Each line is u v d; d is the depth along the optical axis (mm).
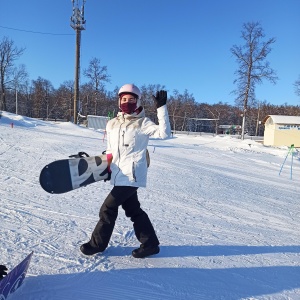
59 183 2799
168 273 2777
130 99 2875
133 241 3404
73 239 3326
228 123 89062
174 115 75812
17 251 2934
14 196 4875
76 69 31344
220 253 3340
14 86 54094
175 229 4016
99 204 4805
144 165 2881
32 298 2227
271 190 8539
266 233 4312
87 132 23250
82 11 30188
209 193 6824
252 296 2533
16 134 14094
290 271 3057
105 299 2316
